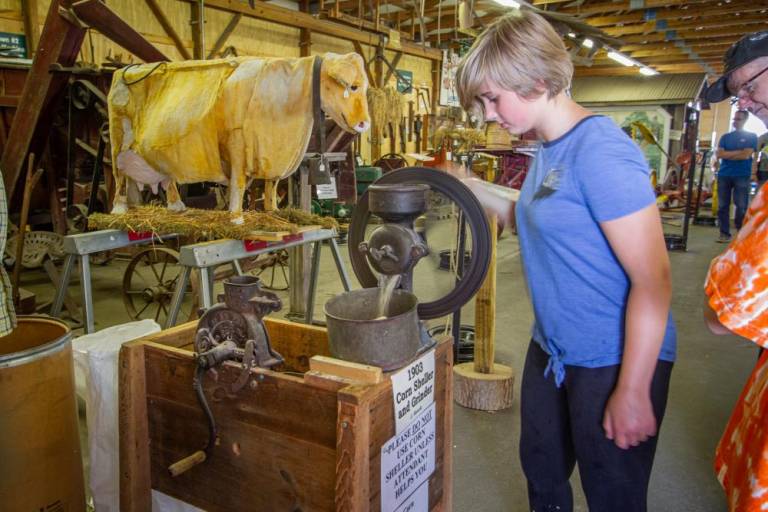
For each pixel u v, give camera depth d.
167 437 1.25
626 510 1.15
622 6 7.29
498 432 2.36
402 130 8.59
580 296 1.08
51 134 4.59
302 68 2.43
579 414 1.13
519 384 2.84
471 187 1.51
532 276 1.15
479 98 1.07
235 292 1.12
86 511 1.59
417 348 1.12
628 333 1.00
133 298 4.20
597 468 1.14
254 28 6.67
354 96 2.46
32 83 3.55
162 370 1.23
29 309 3.35
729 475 1.02
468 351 3.03
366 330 1.02
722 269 0.88
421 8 5.30
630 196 0.95
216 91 2.48
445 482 1.29
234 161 2.52
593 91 12.16
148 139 2.62
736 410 1.05
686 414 2.52
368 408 0.94
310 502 1.05
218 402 1.14
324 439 1.01
